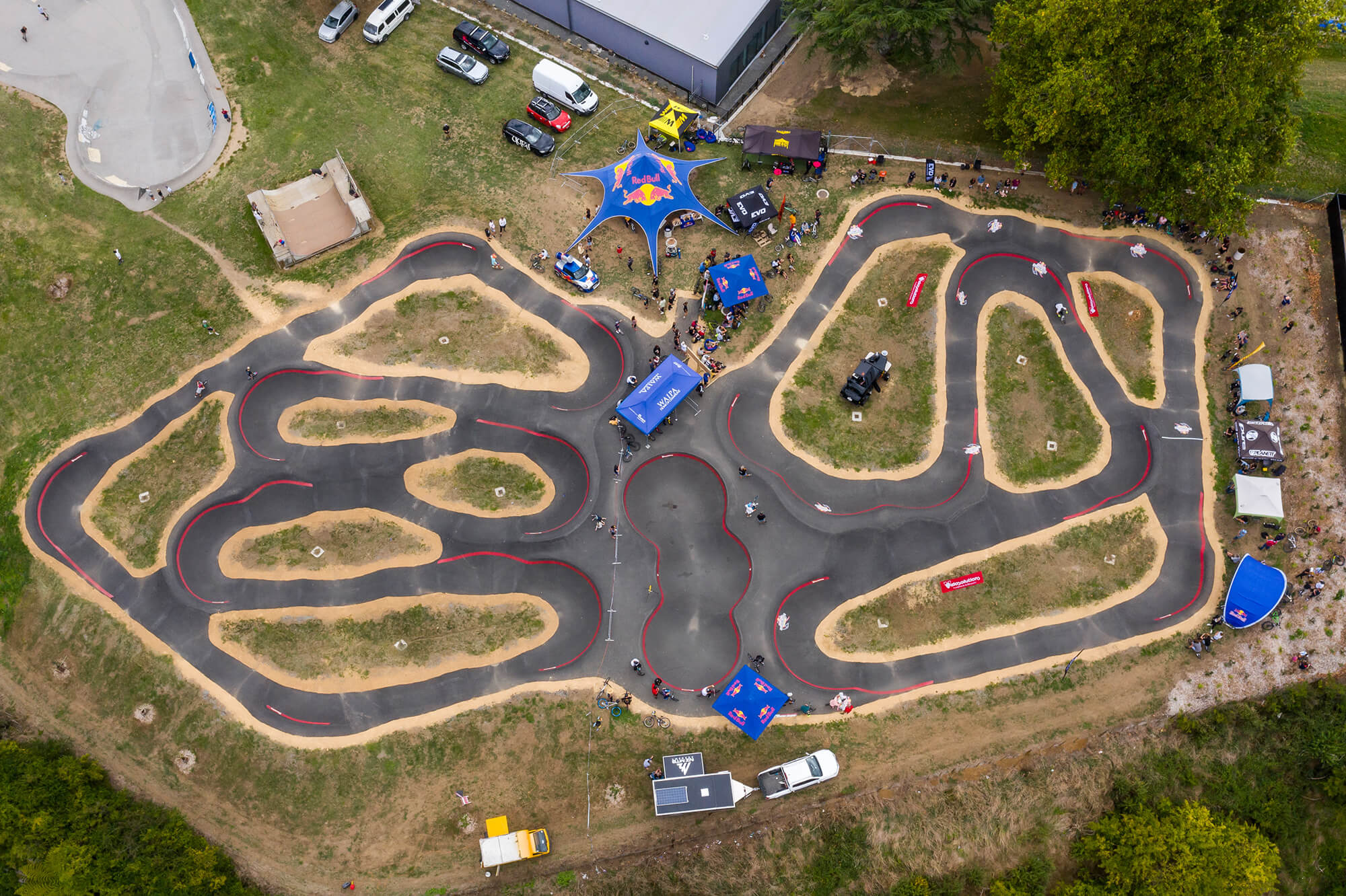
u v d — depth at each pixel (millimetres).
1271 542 59000
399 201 68812
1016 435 62031
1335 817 54219
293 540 58344
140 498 59219
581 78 72500
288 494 59469
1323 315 64438
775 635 56750
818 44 69125
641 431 60500
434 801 52969
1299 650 56938
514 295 65250
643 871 51594
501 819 51594
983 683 56000
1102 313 65375
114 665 55188
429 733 54250
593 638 56469
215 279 65625
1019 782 53469
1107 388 63219
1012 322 65188
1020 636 57000
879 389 63094
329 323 64188
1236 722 55219
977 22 74750
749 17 71500
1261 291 65188
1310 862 53844
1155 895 48500
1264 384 61062
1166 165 60562
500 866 51750
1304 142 69812
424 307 64750
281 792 52969
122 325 64062
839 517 59500
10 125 70375
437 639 56344
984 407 62750
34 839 48250
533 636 56500
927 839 52219
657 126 69500
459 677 55531
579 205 68438
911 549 58875
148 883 48344
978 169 69375
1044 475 60938
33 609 56406
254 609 56688
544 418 61562
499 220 67312
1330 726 54625
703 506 59625
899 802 53031
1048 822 52688
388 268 66000
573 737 54219
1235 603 56219
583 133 71312
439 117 71875
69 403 61719
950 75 71375
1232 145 59719
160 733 53938
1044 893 50969
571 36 75250
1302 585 58156
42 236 66688
